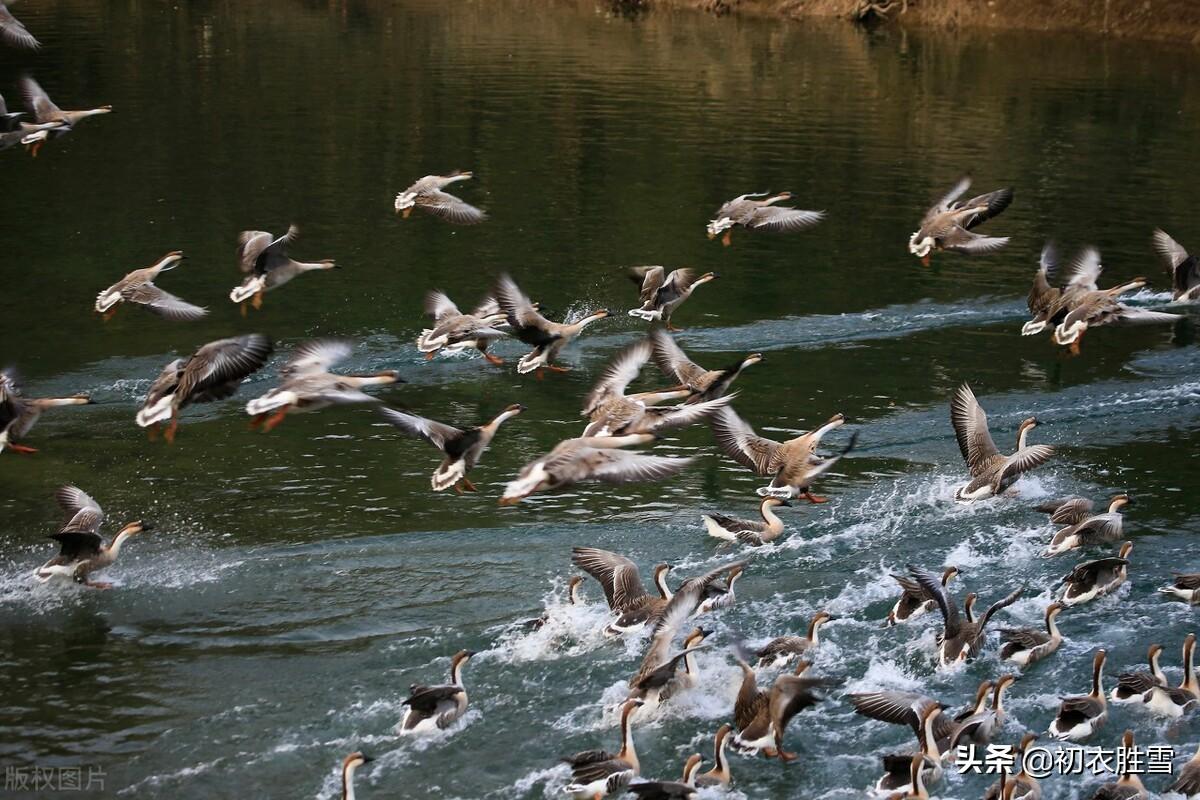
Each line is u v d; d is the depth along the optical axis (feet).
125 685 64.85
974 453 82.48
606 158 163.22
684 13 266.98
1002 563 78.28
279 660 67.21
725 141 171.01
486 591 74.13
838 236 138.92
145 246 129.59
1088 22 243.19
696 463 91.56
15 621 70.49
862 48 232.73
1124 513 84.02
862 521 82.99
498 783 57.98
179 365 60.70
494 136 171.53
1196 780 56.90
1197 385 104.99
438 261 129.18
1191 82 204.54
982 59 222.48
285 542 79.36
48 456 90.22
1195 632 70.64
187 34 230.48
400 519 82.48
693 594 63.87
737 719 60.75
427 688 61.05
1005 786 54.19
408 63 213.87
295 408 54.95
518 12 264.93
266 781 57.93
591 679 65.72
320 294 120.47
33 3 251.80
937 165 161.79
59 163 154.71
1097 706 62.28
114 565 76.23
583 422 96.73
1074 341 89.51
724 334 114.11
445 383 103.81
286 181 150.71
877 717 59.88
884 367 107.65
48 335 110.01
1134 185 154.30
